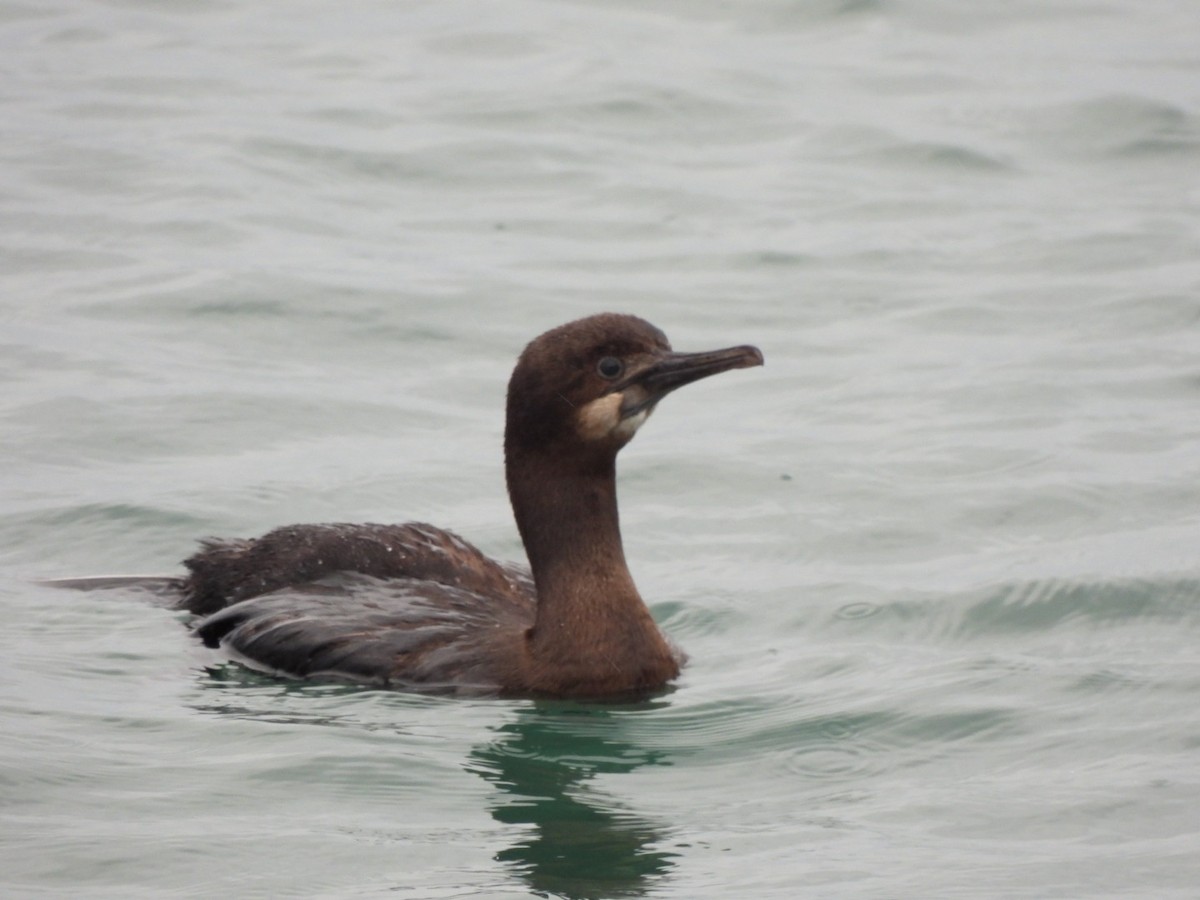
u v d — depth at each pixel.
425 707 11.19
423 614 11.89
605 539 11.64
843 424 16.42
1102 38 26.69
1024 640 12.38
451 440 16.06
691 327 18.39
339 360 17.56
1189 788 9.95
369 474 15.30
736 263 19.84
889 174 22.25
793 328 18.48
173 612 12.70
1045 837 9.44
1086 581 13.07
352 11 27.52
